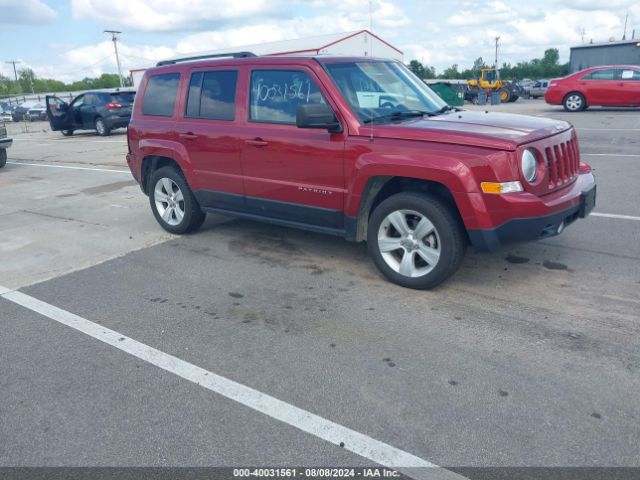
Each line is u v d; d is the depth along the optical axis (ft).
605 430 9.41
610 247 18.10
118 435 9.86
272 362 12.03
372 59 18.16
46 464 9.21
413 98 17.62
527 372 11.18
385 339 12.80
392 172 14.48
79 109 70.79
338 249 19.31
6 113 124.77
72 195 31.22
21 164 46.16
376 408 10.28
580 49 88.12
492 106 90.53
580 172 16.60
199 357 12.39
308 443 9.45
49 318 14.69
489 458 8.89
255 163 17.79
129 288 16.58
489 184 13.38
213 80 19.12
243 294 15.78
